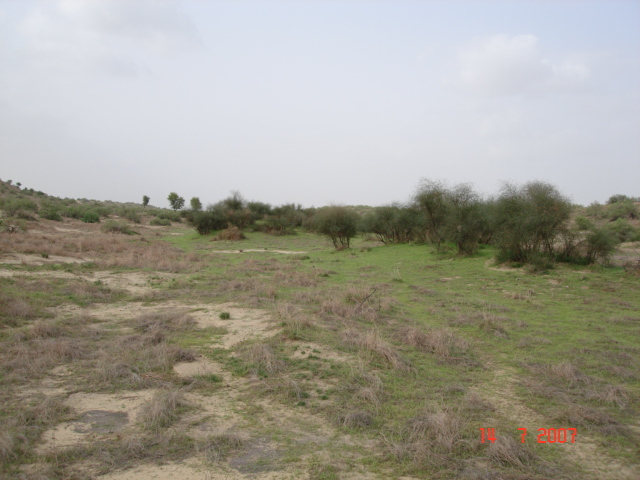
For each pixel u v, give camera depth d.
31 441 4.63
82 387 6.17
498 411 5.84
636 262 17.72
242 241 41.12
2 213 41.09
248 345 8.37
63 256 21.36
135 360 7.26
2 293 10.89
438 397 6.24
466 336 9.65
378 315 11.04
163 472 4.19
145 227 55.12
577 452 4.79
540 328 10.28
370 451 4.76
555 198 18.30
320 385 6.59
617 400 6.07
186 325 9.84
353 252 29.20
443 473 4.32
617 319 10.84
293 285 16.61
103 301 12.56
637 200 50.44
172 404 5.58
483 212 22.80
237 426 5.25
